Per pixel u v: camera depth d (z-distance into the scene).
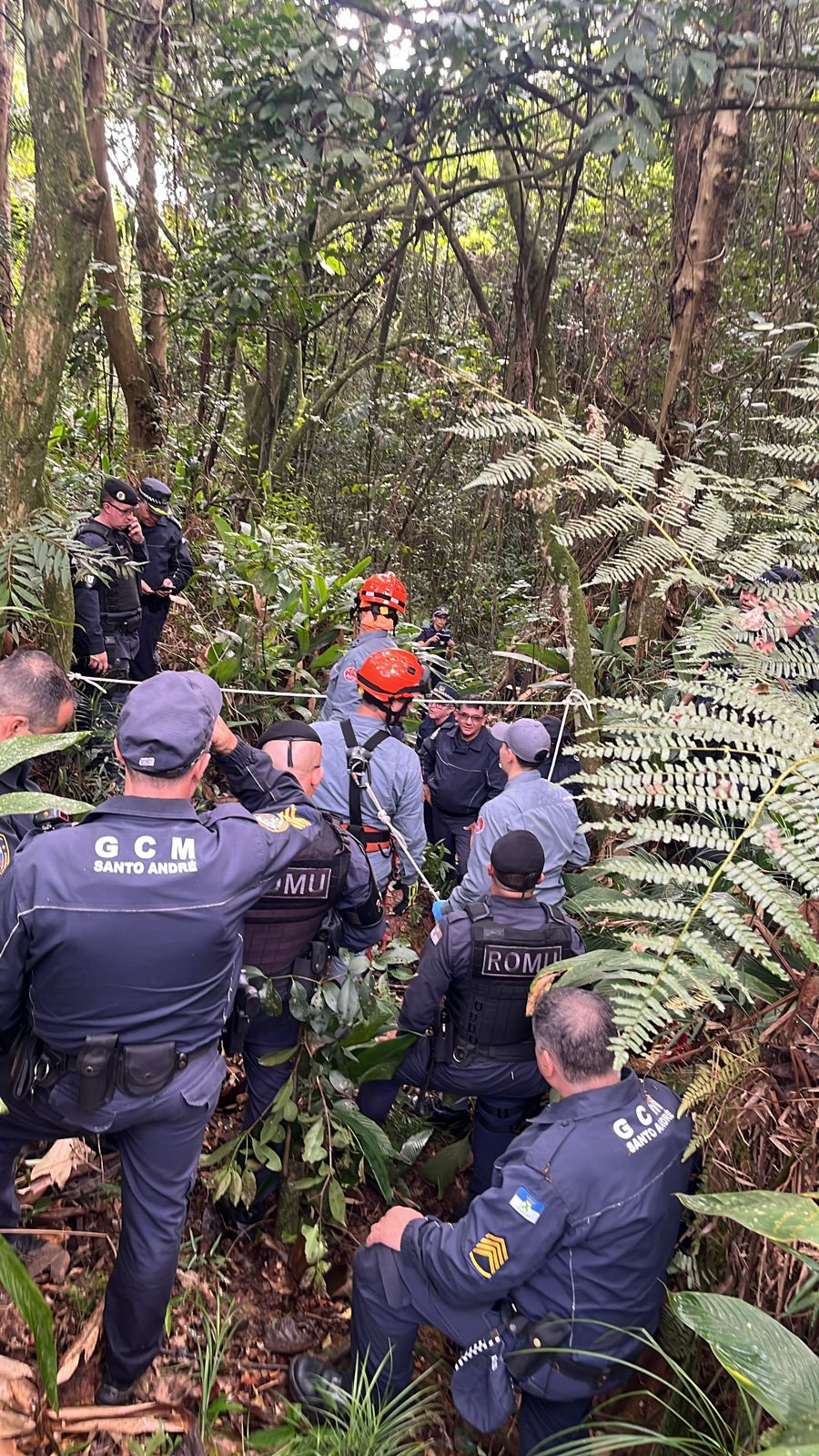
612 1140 1.72
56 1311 1.95
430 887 3.27
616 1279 1.69
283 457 9.31
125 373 6.72
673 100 3.90
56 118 2.61
